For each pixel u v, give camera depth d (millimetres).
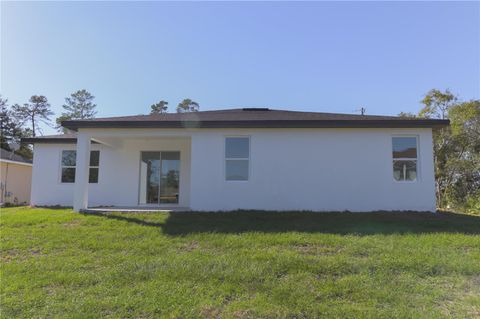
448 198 19141
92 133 10680
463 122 18969
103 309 3758
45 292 4258
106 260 5504
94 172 13555
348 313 3629
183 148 13430
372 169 10289
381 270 4949
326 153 10422
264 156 10508
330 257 5543
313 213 9688
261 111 14625
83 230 7629
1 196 18984
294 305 3834
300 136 10516
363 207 10188
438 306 3811
